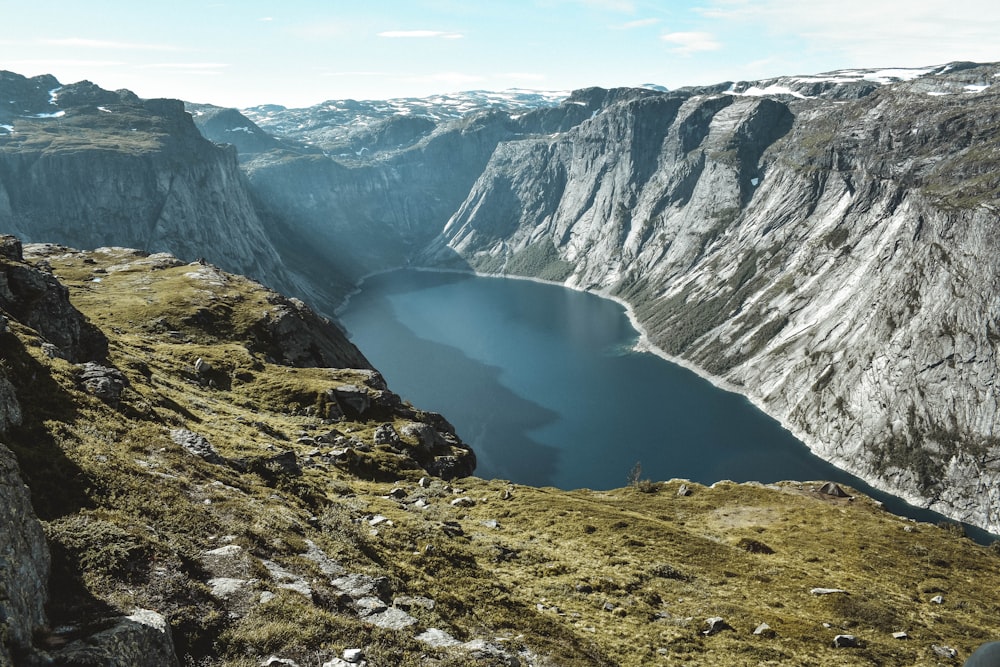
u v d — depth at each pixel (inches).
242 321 5300.2
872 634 1985.7
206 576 1029.2
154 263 7411.4
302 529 1382.9
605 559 2237.9
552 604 1665.8
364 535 1598.2
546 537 2412.6
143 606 872.9
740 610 1945.1
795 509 3754.9
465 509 2620.6
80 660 685.3
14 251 2539.4
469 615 1311.5
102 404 1595.7
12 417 1225.4
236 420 2657.5
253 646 898.7
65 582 853.2
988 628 2265.0
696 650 1589.6
